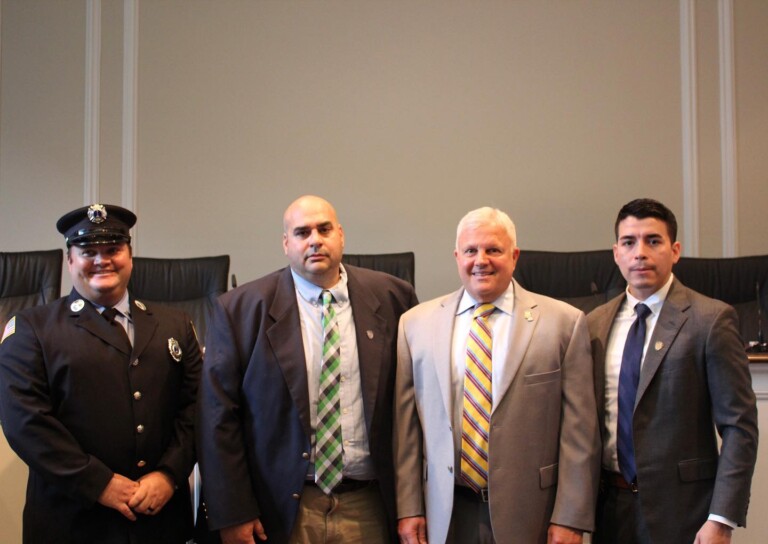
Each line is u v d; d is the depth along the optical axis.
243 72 4.27
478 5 4.26
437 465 1.72
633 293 1.81
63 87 4.22
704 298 1.72
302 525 1.77
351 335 1.87
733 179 4.09
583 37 4.22
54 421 1.70
